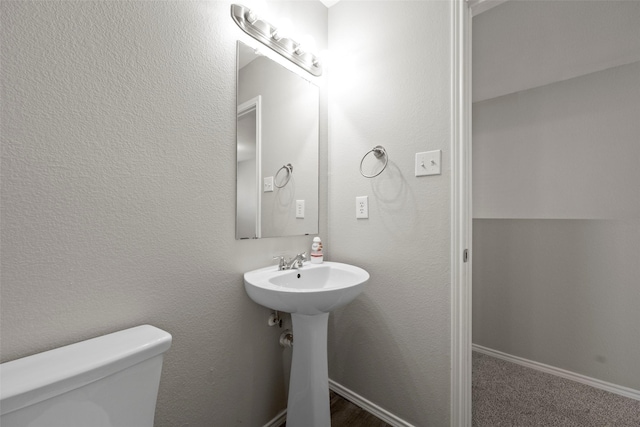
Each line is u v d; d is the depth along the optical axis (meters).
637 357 1.52
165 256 0.91
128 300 0.83
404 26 1.28
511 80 1.82
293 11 1.37
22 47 0.65
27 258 0.66
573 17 1.50
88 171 0.75
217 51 1.05
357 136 1.44
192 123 0.98
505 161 1.92
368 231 1.40
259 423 1.22
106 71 0.78
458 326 1.12
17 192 0.65
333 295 0.94
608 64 1.55
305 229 1.44
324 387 1.13
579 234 1.68
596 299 1.63
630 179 1.53
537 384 1.65
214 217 1.04
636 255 1.52
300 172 1.42
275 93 1.29
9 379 0.55
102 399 0.63
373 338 1.38
